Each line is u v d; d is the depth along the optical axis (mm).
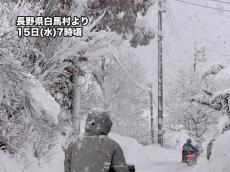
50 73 12734
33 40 12078
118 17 16922
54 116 9930
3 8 9906
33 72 11688
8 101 9445
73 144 4523
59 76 14727
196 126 38000
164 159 25172
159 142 32562
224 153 10031
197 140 34219
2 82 9109
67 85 15586
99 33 15141
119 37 16688
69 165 4531
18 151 9812
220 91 13836
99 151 4344
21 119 10008
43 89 9836
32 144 10352
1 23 9266
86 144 4398
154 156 26344
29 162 9891
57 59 13039
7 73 9117
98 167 4289
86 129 4496
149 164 20438
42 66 12789
